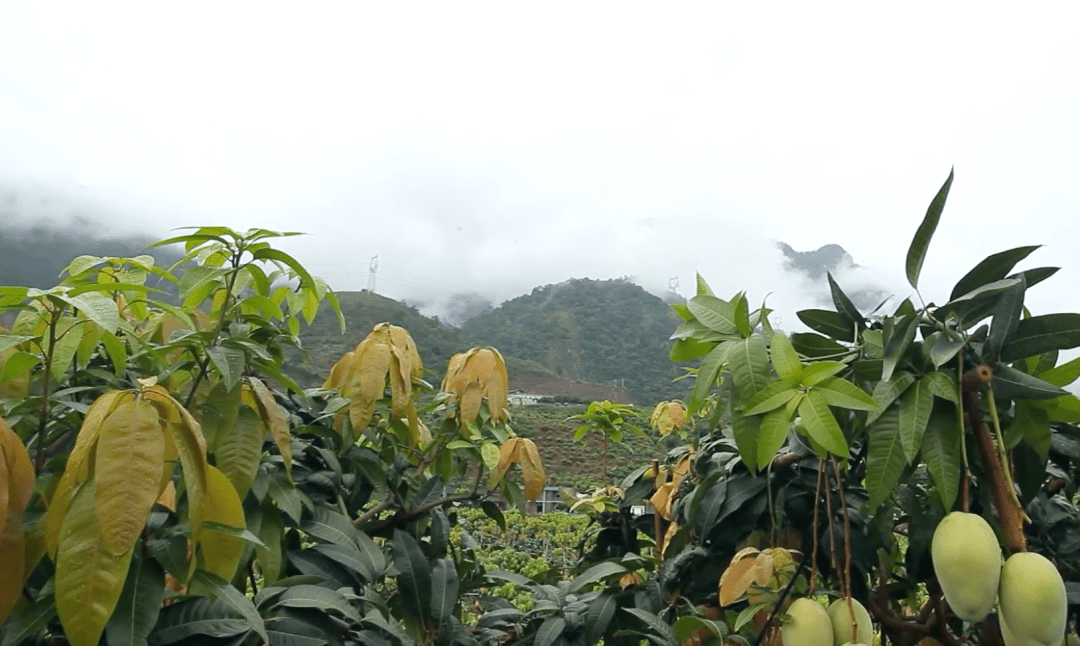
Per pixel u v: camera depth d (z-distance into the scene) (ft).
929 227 3.23
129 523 2.62
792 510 5.26
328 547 5.07
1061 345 3.01
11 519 2.83
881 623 4.90
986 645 4.02
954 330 3.19
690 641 5.51
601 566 5.80
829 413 3.20
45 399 3.47
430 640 5.13
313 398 6.37
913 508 4.44
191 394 4.17
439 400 6.56
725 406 3.94
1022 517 2.98
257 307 4.99
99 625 2.61
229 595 3.12
